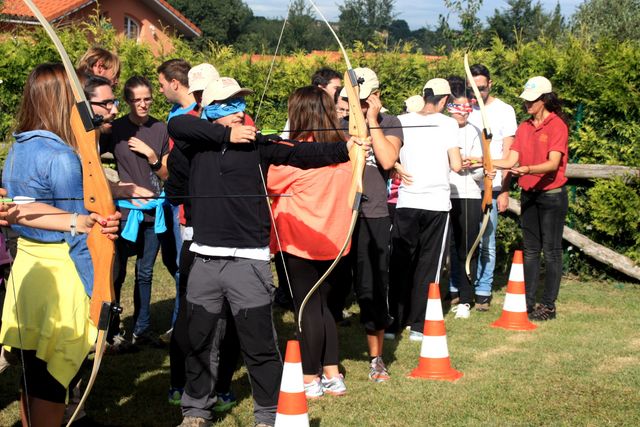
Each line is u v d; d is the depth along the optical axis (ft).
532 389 16.24
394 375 17.34
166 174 17.08
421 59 30.09
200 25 151.43
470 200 22.59
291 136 15.37
